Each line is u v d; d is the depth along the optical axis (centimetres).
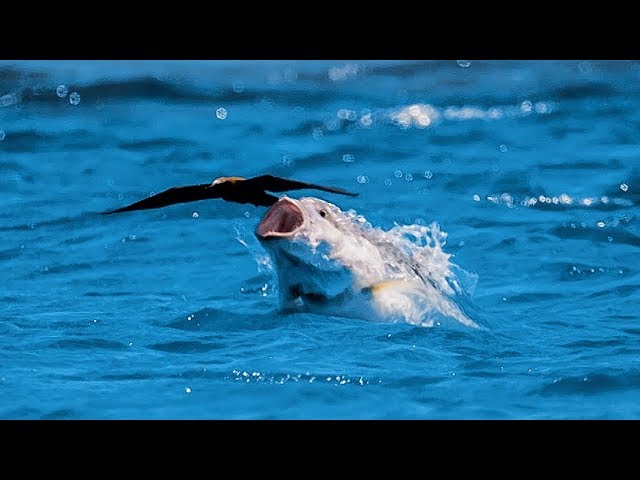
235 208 3688
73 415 1867
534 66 6575
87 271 3064
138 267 3102
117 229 3497
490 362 2138
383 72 6644
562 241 3306
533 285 2875
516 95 5934
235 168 4372
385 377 2038
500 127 5162
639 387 2008
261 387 1988
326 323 2338
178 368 2108
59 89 5891
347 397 1947
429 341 2252
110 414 1867
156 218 3609
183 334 2350
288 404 1917
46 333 2377
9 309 2633
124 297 2770
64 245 3334
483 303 2689
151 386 2008
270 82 6400
